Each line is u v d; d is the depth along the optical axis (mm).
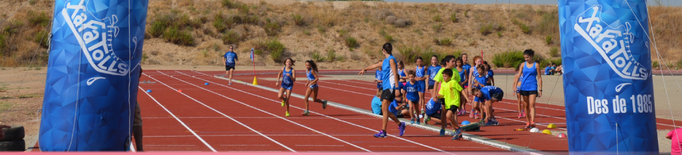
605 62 5945
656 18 71688
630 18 5938
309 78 14727
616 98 5961
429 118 12344
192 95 20875
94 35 5473
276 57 57969
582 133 6219
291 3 74188
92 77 5504
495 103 18844
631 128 6012
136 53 5828
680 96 21703
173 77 34406
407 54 62156
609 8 5914
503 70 54844
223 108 16234
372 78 36469
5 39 50656
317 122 13141
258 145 9500
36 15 57500
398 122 10641
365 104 18469
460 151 8914
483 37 70250
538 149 9070
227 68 27641
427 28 71688
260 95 21281
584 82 6090
